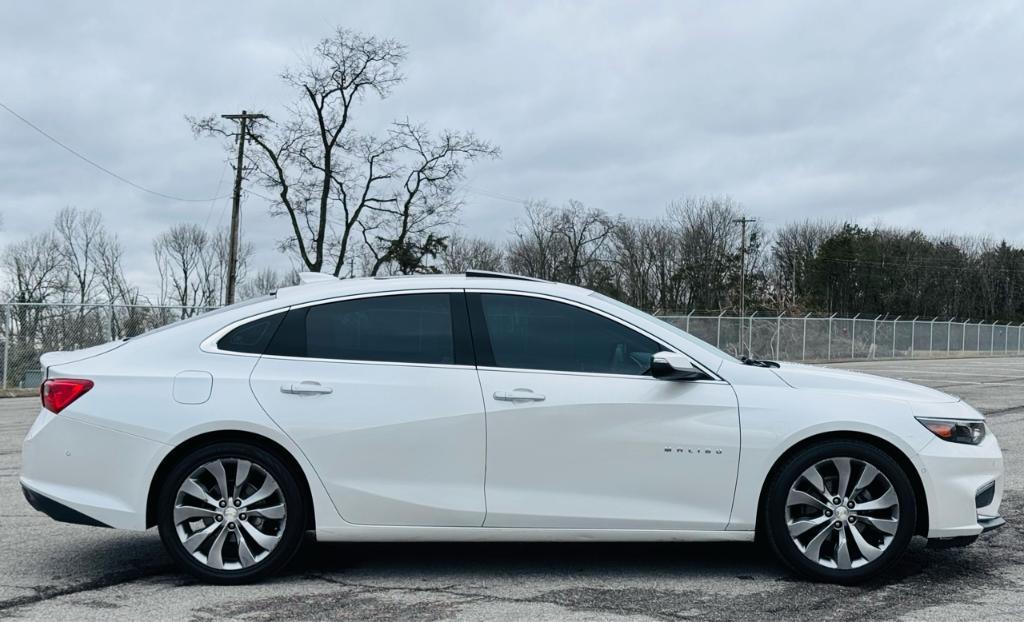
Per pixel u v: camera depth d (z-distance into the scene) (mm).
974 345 46750
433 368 4617
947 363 36750
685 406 4574
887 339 41000
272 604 4234
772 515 4582
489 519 4531
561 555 5191
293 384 4535
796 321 36469
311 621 3982
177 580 4645
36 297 57969
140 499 4465
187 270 65812
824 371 4977
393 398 4539
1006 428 11703
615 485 4559
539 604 4254
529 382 4590
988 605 4258
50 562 4992
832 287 82688
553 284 4902
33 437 4590
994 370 29844
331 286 4832
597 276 70500
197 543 4496
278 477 4508
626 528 4555
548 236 69625
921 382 22438
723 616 4082
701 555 5211
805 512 4637
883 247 83562
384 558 5113
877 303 82750
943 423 4629
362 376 4582
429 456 4535
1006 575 4809
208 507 4527
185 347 4656
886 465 4539
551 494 4551
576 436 4543
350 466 4504
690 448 4555
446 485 4535
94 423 4488
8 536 5582
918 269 83250
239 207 38188
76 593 4406
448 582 4629
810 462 4562
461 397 4551
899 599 4352
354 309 4742
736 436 4555
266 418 4469
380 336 4695
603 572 4836
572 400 4551
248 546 4539
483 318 4730
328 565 4953
